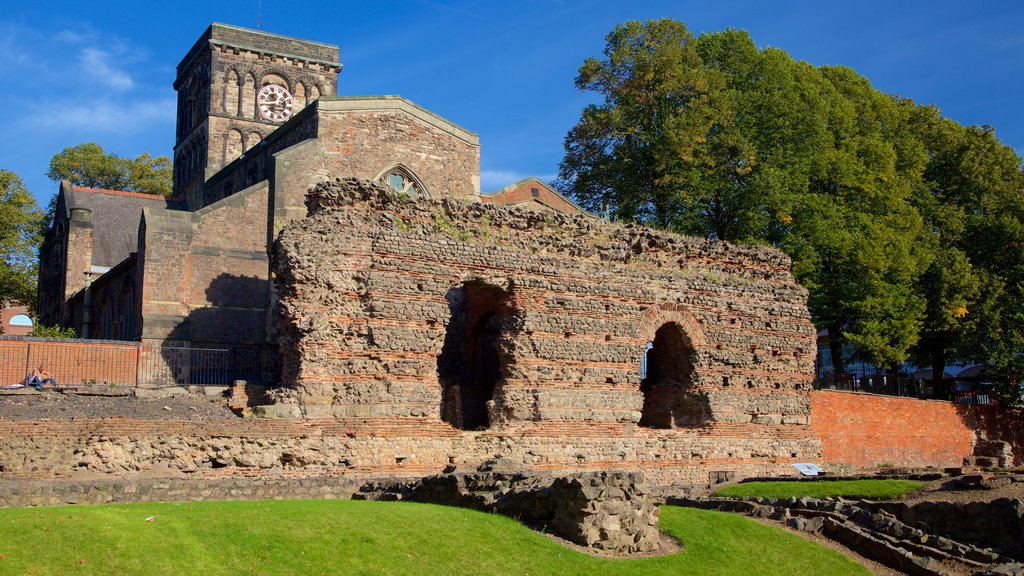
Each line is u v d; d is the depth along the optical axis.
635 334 38.25
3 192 69.62
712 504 28.84
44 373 38.69
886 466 47.44
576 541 21.23
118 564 16.00
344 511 21.02
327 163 49.72
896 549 23.73
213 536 17.97
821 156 56.47
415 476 32.53
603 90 59.12
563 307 36.62
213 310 45.00
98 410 29.62
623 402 37.50
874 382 59.91
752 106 57.41
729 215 58.00
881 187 58.12
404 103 52.72
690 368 40.31
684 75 56.03
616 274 38.50
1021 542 23.80
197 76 85.81
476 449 34.06
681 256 41.34
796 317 43.50
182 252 44.78
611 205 59.28
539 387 35.56
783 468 41.47
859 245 54.81
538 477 24.58
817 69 63.94
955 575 22.73
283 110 84.50
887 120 63.44
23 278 70.25
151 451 28.09
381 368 32.78
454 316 41.44
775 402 42.12
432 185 53.41
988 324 58.31
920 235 59.97
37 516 17.88
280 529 18.88
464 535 20.25
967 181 65.38
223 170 66.62
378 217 34.12
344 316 32.62
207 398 32.66
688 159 54.62
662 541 22.72
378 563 17.98
